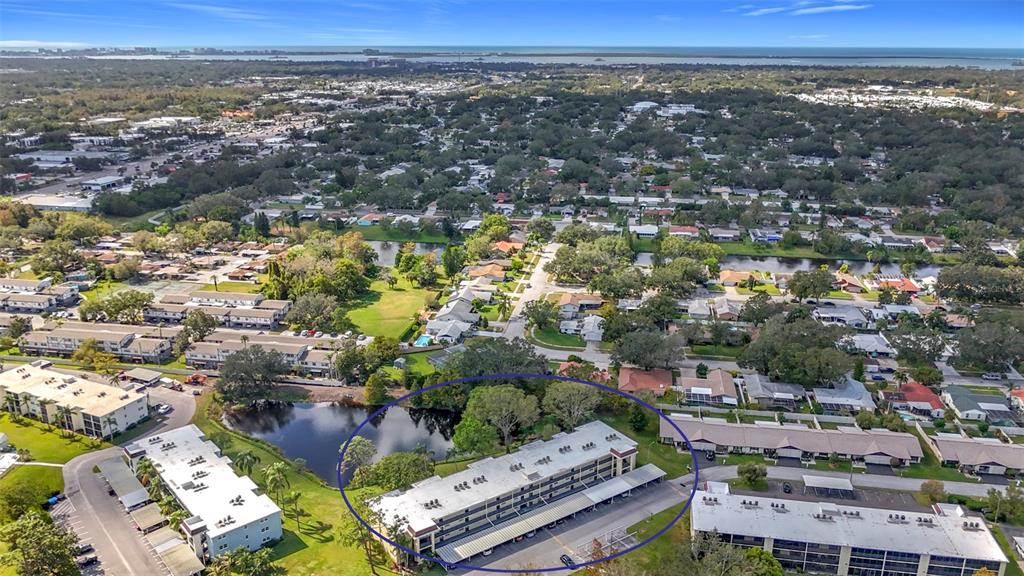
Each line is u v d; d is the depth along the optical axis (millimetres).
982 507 191000
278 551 177125
